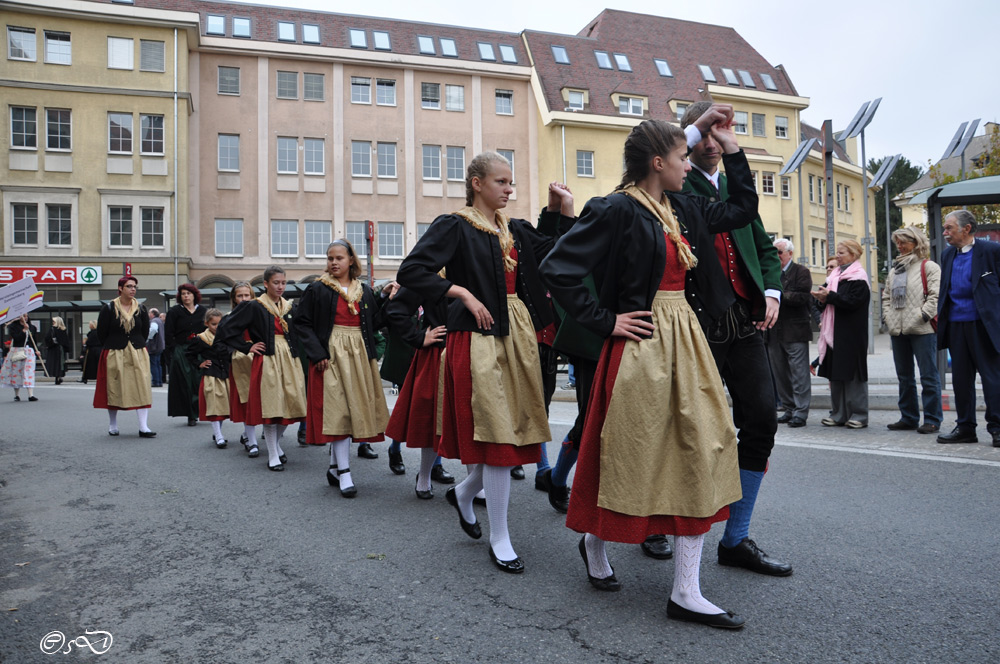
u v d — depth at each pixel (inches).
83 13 1210.6
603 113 1525.6
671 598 114.4
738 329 129.7
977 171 1205.1
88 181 1224.8
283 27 1391.5
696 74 1676.9
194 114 1311.5
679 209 120.5
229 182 1323.8
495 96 1488.7
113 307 355.6
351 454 290.2
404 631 112.7
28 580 141.6
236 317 269.0
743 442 134.9
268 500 207.5
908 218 2220.7
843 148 2098.9
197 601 128.3
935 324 283.6
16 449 312.2
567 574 137.3
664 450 110.3
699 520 108.8
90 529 178.2
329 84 1384.1
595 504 115.0
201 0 1376.7
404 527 174.2
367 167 1400.1
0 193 1194.0
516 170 1493.6
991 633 106.6
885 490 194.9
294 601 127.0
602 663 99.6
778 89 1736.0
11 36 1201.4
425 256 148.6
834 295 297.7
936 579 128.8
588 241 113.7
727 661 99.3
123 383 354.0
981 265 254.1
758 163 1657.2
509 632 110.9
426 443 185.2
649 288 112.7
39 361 1019.9
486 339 147.3
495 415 141.7
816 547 148.1
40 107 1208.8
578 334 156.3
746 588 126.3
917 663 97.7
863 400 303.7
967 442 259.4
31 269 1194.0
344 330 219.5
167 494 217.9
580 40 1617.9
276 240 1348.4
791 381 317.7
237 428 394.6
